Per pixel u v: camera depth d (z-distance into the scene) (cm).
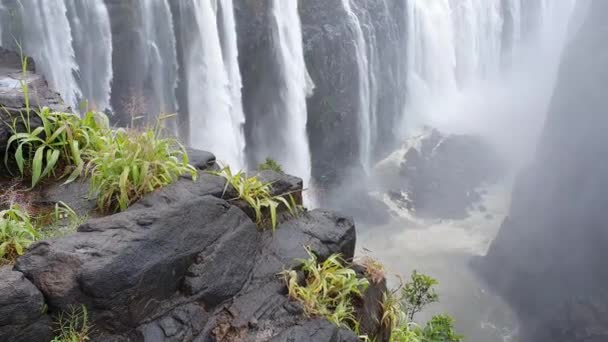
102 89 1639
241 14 2041
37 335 308
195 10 1812
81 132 475
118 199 405
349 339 383
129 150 426
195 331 355
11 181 455
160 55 1781
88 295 318
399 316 578
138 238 345
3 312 295
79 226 359
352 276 437
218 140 1989
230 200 439
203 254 378
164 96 1828
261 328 369
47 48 1456
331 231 474
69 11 1518
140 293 338
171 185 420
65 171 461
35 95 506
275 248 438
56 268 319
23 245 370
